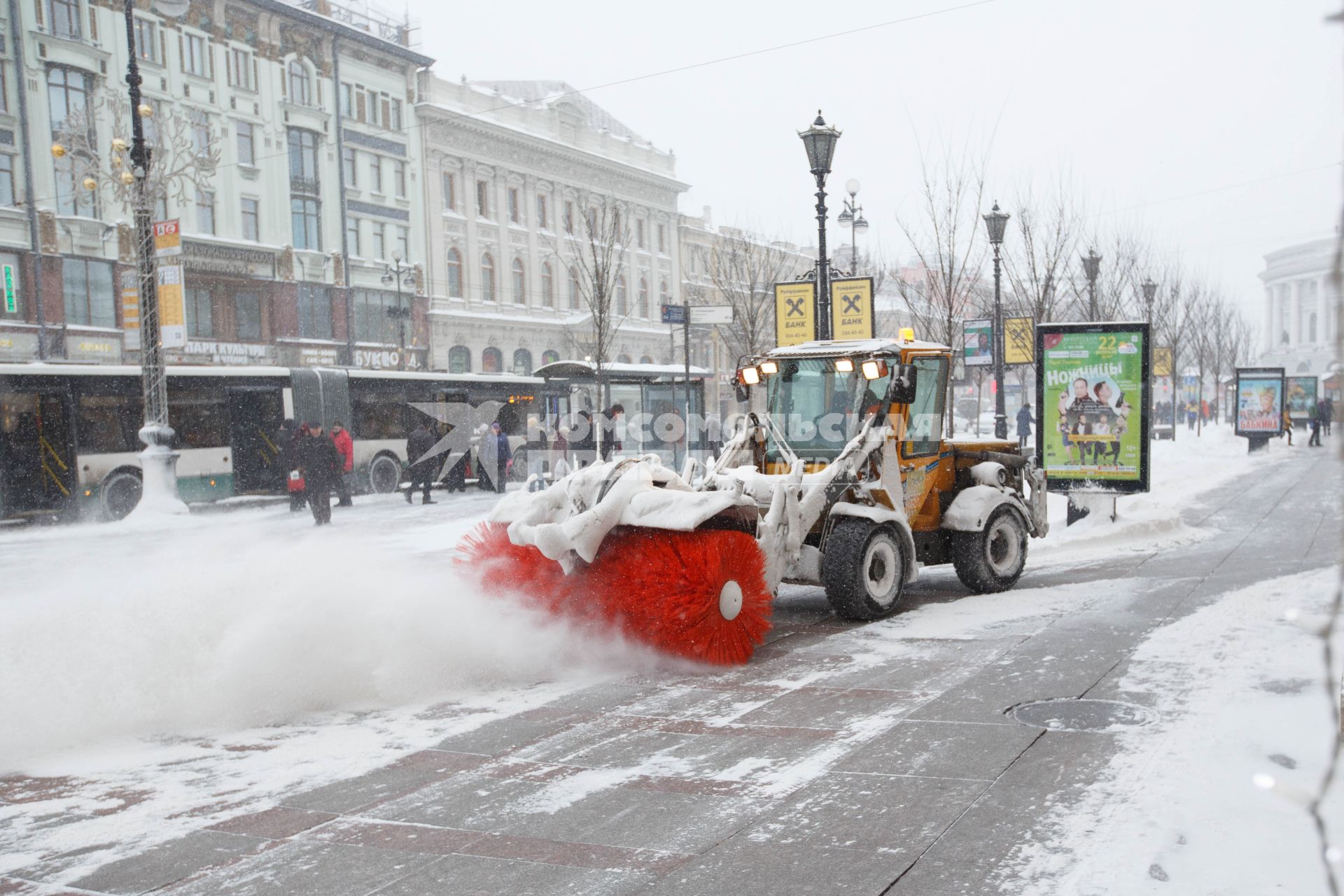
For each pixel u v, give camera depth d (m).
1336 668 5.72
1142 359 12.28
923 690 5.90
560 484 7.16
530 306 51.44
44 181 33.19
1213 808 3.87
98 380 20.16
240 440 22.61
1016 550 9.41
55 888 3.59
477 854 3.79
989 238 21.38
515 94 55.28
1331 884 1.57
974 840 3.73
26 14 32.56
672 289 60.41
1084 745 4.74
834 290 15.80
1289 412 38.59
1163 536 12.47
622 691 6.18
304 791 4.54
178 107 37.00
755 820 4.04
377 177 45.03
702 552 6.61
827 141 14.44
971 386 62.03
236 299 39.72
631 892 3.43
